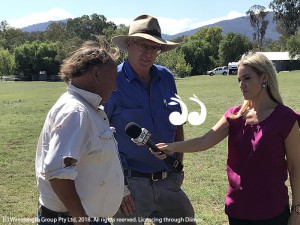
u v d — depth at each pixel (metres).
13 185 7.63
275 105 3.18
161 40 3.73
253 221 3.13
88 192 2.67
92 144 2.63
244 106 3.29
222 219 5.76
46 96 30.36
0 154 10.15
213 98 24.80
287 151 3.14
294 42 81.31
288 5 112.50
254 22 124.31
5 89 43.31
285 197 3.18
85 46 2.81
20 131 13.66
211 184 7.38
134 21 3.85
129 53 3.80
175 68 71.19
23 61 83.44
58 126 2.55
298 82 40.12
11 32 127.50
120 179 2.81
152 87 3.83
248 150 3.14
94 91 2.73
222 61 91.75
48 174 2.50
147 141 3.35
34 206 6.52
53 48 84.00
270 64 3.14
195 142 3.42
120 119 3.74
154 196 3.79
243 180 3.16
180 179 3.92
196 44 90.19
